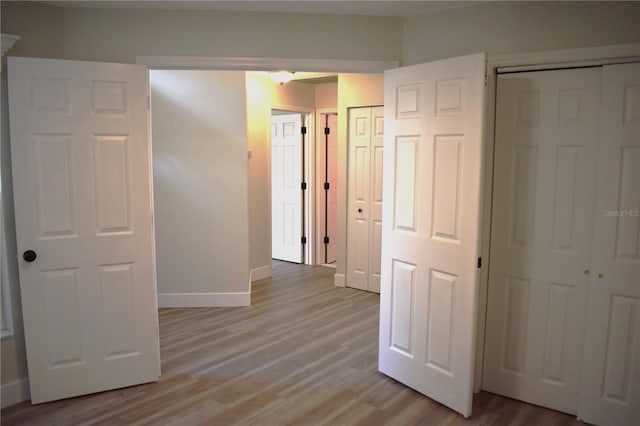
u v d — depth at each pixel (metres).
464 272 2.67
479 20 2.86
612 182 2.51
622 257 2.51
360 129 5.20
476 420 2.70
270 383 3.13
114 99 2.85
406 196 2.99
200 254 4.72
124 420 2.67
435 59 3.04
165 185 4.62
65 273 2.83
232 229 4.72
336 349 3.70
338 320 4.37
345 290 5.35
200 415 2.73
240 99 4.62
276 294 5.20
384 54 3.17
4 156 2.75
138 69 2.90
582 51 2.53
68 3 2.87
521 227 2.81
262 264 5.85
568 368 2.75
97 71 2.79
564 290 2.72
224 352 3.63
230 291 4.77
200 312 4.59
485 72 2.53
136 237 2.99
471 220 2.62
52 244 2.78
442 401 2.84
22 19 2.78
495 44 2.81
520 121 2.77
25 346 2.86
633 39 2.42
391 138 3.06
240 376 3.23
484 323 2.98
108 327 2.97
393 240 3.11
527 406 2.86
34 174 2.71
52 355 2.84
